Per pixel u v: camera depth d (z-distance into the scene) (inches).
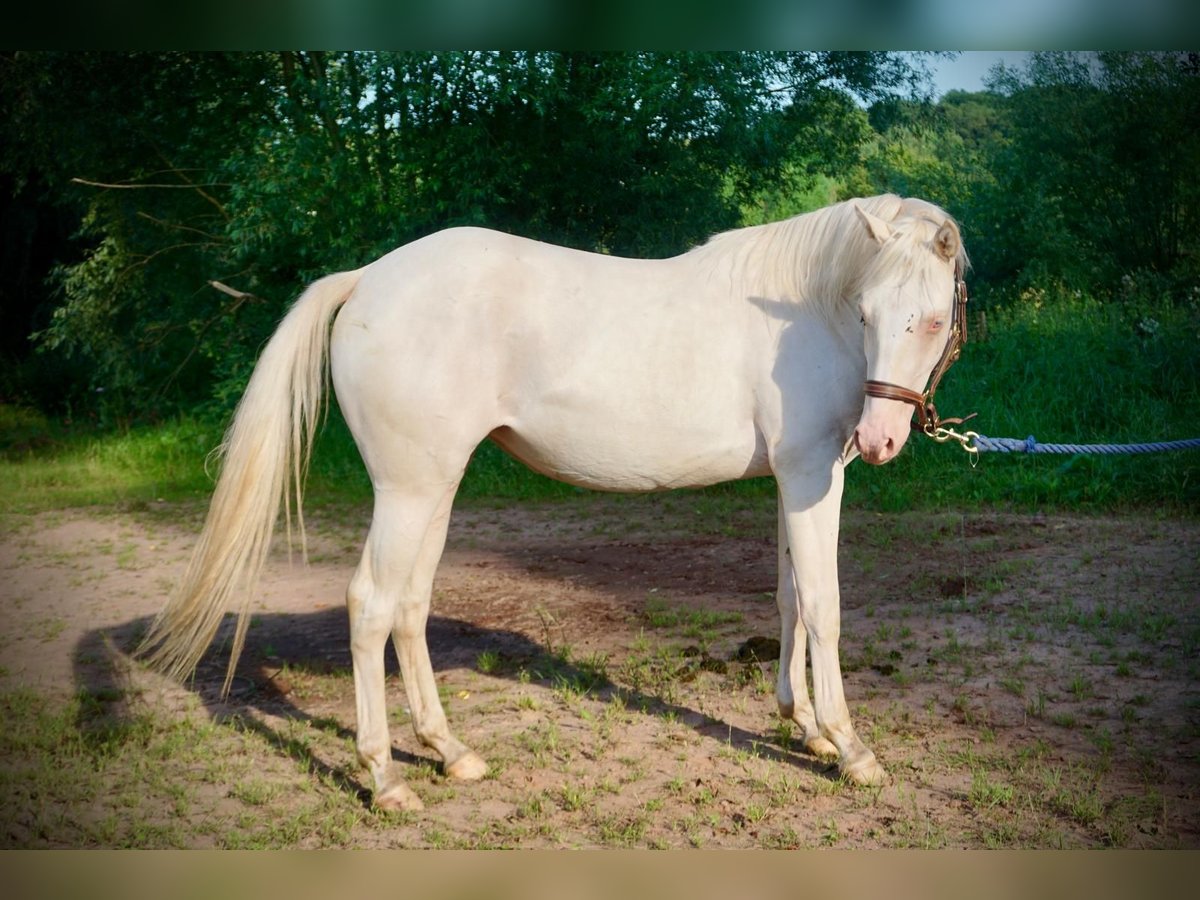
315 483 422.6
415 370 139.8
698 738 161.6
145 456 482.6
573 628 223.8
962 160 697.0
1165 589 232.1
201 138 515.5
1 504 391.2
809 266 144.6
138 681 194.2
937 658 194.5
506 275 144.6
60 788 144.7
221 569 142.3
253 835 131.2
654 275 150.7
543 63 411.2
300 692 189.0
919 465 365.7
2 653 211.6
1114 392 392.5
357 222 424.5
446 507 149.4
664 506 359.9
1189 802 135.6
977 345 454.0
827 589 145.6
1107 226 589.6
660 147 446.3
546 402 145.3
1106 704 169.9
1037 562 260.2
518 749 158.9
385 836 132.2
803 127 499.5
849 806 138.2
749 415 146.6
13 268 698.2
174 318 541.6
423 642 152.3
